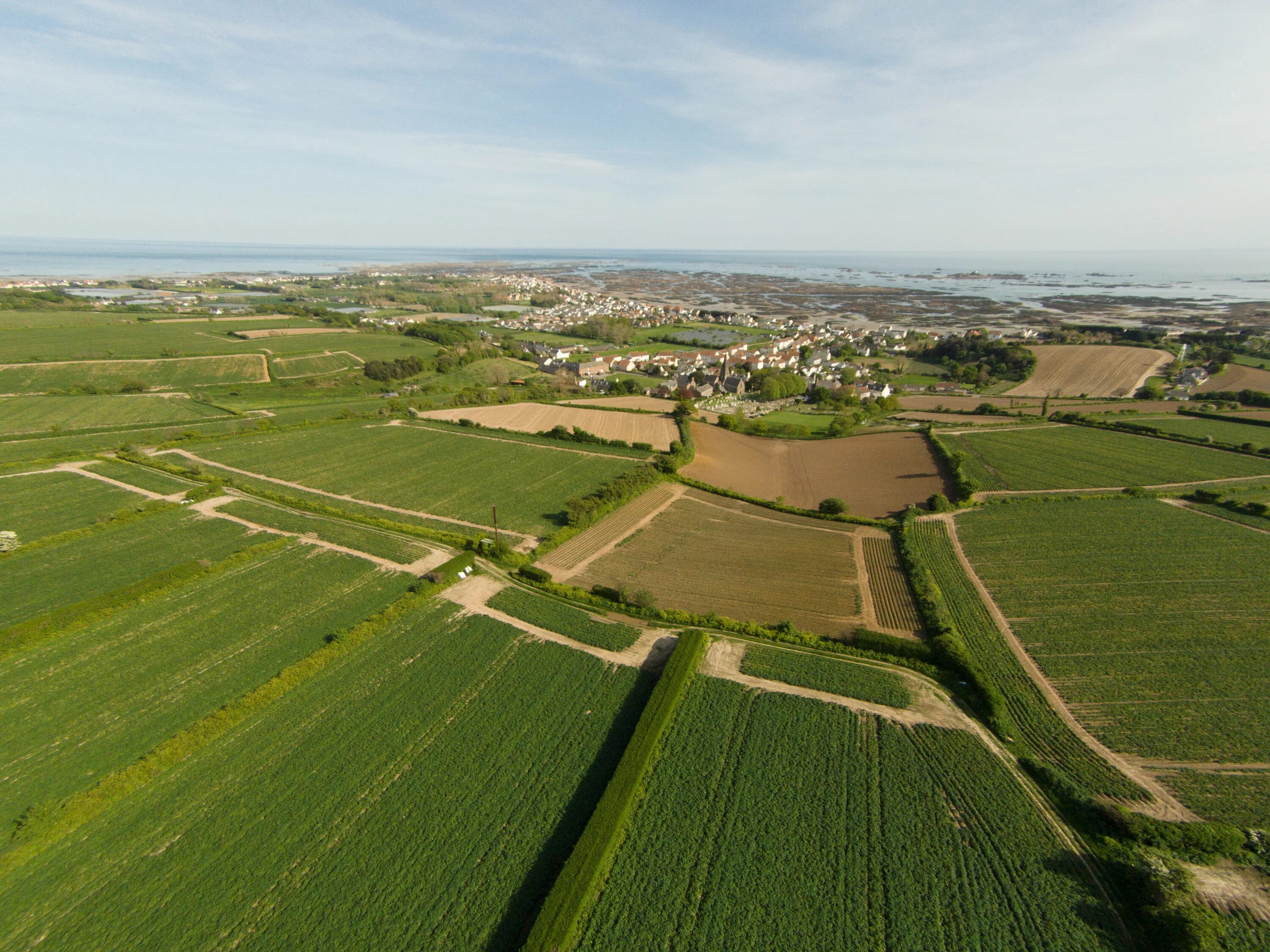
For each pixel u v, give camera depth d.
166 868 27.83
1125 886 27.11
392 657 42.78
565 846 29.02
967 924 25.58
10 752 34.28
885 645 43.72
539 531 64.56
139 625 45.88
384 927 25.34
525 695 39.22
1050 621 46.91
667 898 26.62
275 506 68.31
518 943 24.80
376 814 30.59
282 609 48.28
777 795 31.77
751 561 59.31
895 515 70.19
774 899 26.58
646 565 58.16
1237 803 31.02
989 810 30.95
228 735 35.62
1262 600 47.94
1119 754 34.53
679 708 37.88
